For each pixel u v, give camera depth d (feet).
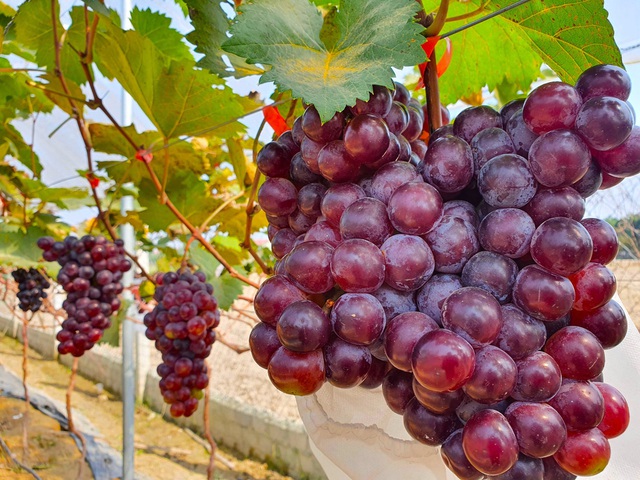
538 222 0.67
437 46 1.30
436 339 0.58
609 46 0.91
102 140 2.27
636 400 0.89
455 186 0.70
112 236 2.30
